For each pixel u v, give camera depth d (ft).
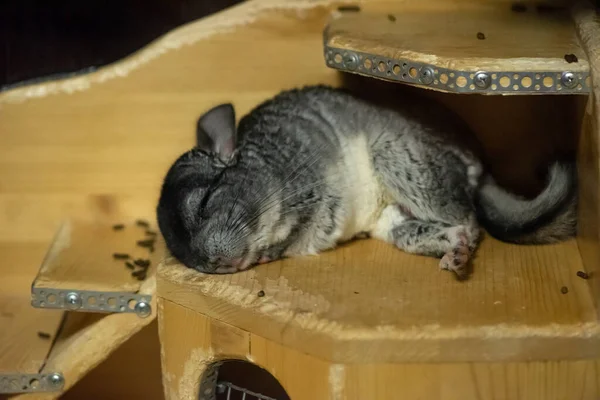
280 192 5.25
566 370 4.88
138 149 5.63
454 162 5.32
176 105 5.57
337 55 5.16
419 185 5.32
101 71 5.55
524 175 5.51
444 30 5.22
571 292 4.99
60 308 5.28
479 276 5.10
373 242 5.40
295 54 5.51
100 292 5.25
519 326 4.85
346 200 5.32
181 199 5.25
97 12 5.63
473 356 4.87
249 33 5.49
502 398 4.90
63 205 5.69
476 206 5.35
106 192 5.68
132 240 5.59
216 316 5.11
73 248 5.54
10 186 5.66
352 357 4.87
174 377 5.28
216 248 5.15
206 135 5.33
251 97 5.56
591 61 4.87
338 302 4.99
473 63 4.89
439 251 5.24
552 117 5.43
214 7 5.63
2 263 5.73
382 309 4.95
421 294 5.02
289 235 5.27
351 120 5.38
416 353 4.86
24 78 5.69
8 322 5.56
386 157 5.34
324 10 5.46
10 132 5.59
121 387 6.18
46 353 5.38
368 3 5.45
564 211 5.21
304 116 5.38
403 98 5.46
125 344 6.10
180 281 5.16
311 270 5.21
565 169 5.22
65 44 5.67
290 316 4.94
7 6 5.59
